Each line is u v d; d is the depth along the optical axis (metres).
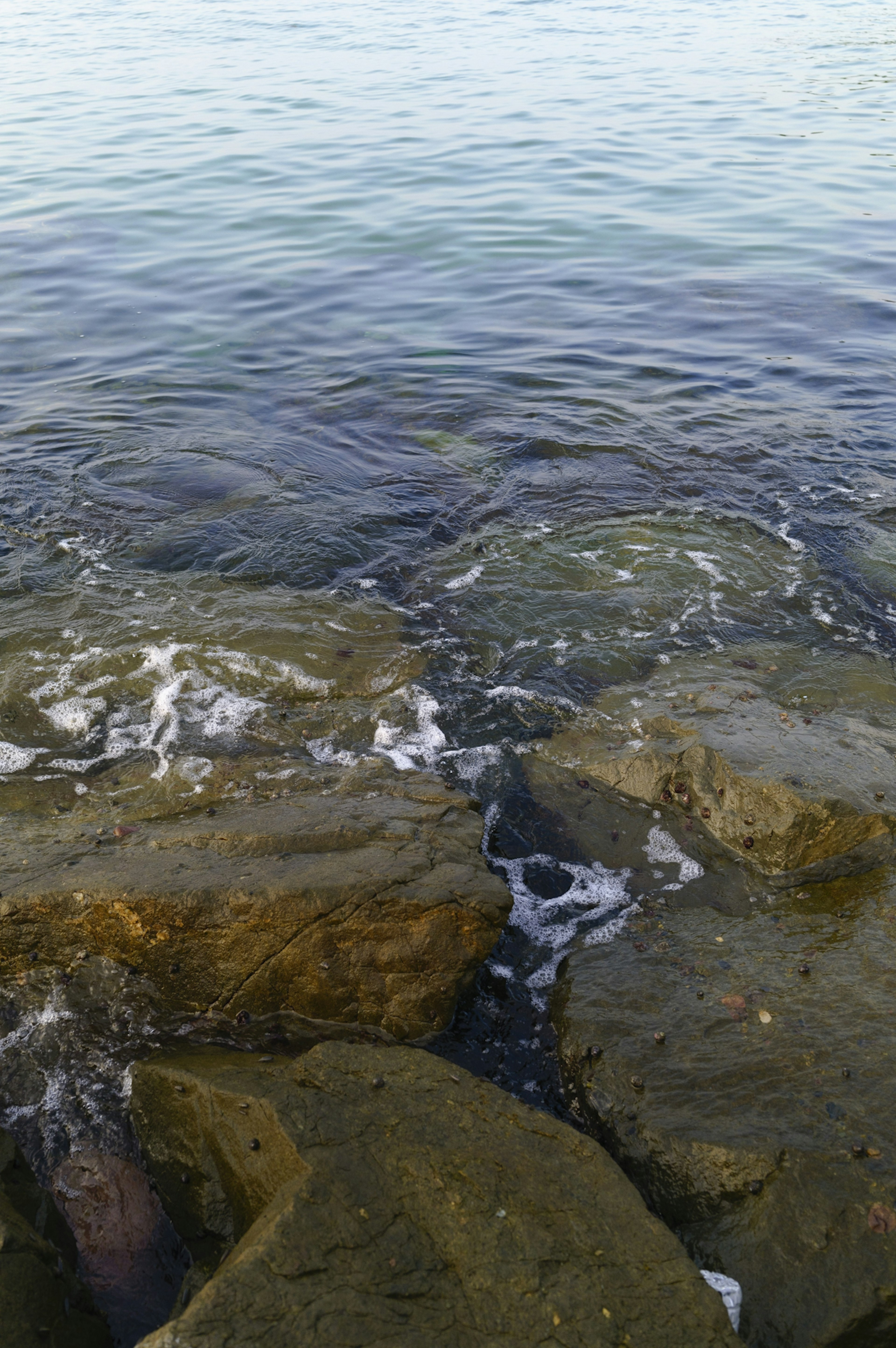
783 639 7.54
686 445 10.33
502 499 9.45
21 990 4.95
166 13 42.31
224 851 5.16
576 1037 4.61
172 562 8.40
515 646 7.47
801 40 31.95
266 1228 3.38
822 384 11.68
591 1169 3.74
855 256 15.30
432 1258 3.37
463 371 12.12
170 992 4.95
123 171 19.34
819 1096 4.12
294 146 20.81
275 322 13.50
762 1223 3.71
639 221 16.83
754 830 5.60
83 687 6.88
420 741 6.59
